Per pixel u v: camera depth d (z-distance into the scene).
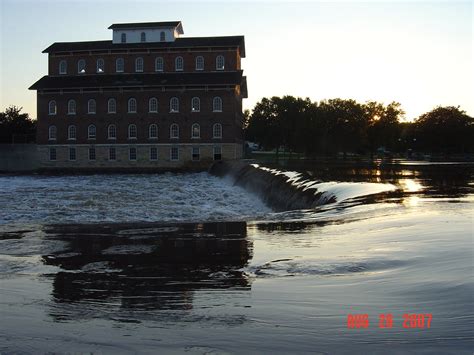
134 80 83.50
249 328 6.52
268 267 10.22
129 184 48.62
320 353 5.57
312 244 12.48
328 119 103.00
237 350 5.76
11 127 103.88
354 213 17.44
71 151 84.25
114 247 13.77
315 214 18.81
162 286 9.11
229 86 80.50
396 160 74.62
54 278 10.05
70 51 86.75
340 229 14.46
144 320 7.06
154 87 81.81
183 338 6.22
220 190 39.38
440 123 92.38
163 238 15.16
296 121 104.06
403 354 5.42
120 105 82.94
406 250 10.48
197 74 84.19
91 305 7.95
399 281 8.26
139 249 13.36
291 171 33.81
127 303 8.03
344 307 7.18
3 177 66.62
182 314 7.26
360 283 8.40
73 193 36.75
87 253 12.95
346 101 104.88
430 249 10.34
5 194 36.06
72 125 84.06
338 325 6.43
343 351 5.59
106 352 5.85
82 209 26.31
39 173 76.31
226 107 80.56
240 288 8.66
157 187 43.44
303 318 6.80
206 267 10.71
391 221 14.70
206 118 81.19
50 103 84.50
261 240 13.84
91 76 86.44
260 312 7.19
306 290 8.20
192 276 9.87
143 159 82.62
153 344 6.05
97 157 83.56
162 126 82.06
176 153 82.00
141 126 82.56
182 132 81.56
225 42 84.62
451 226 12.98
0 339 6.38
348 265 9.74
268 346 5.84
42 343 6.19
